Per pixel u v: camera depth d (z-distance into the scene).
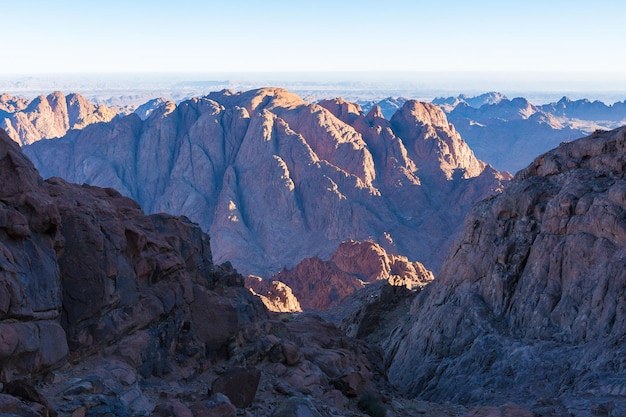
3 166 14.48
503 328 35.53
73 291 15.06
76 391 13.41
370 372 23.94
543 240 36.72
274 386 17.89
